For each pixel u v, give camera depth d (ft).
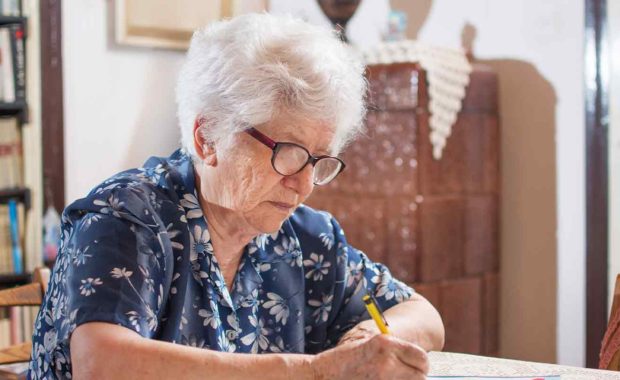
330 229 5.15
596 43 10.94
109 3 12.60
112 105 12.72
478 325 11.65
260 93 3.99
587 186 11.14
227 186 4.22
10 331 11.23
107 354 3.55
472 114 11.32
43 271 6.23
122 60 12.81
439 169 10.98
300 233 5.03
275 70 3.99
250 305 4.68
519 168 11.84
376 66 10.95
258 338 4.75
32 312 11.39
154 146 13.29
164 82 13.35
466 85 11.21
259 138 4.07
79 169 12.38
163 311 4.22
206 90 4.13
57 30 11.82
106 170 12.71
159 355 3.56
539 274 11.74
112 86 12.71
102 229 4.02
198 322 4.37
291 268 4.88
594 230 11.13
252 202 4.19
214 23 4.32
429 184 10.87
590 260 11.19
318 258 5.06
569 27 11.27
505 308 12.09
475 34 12.05
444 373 4.64
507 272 12.05
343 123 4.24
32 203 11.33
